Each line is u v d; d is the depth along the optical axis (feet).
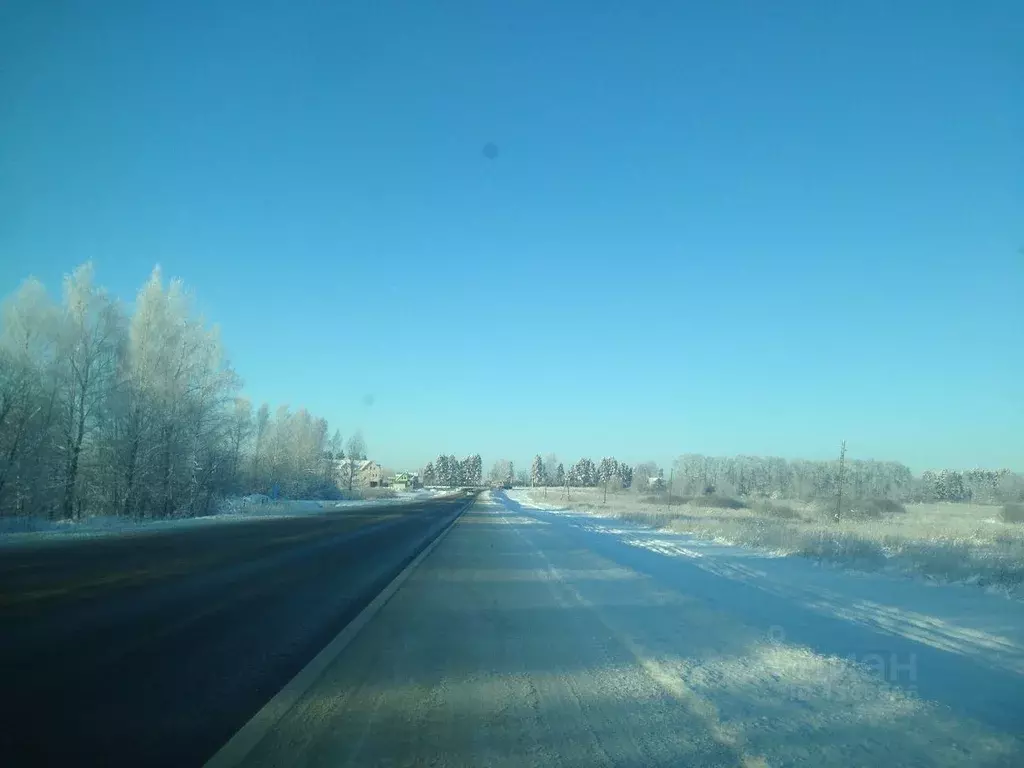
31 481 103.14
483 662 25.89
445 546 77.92
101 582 43.06
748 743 17.63
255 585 44.60
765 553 69.67
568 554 69.15
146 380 119.24
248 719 18.89
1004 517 164.04
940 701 21.29
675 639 30.14
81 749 16.39
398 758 16.35
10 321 101.35
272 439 230.27
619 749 17.16
